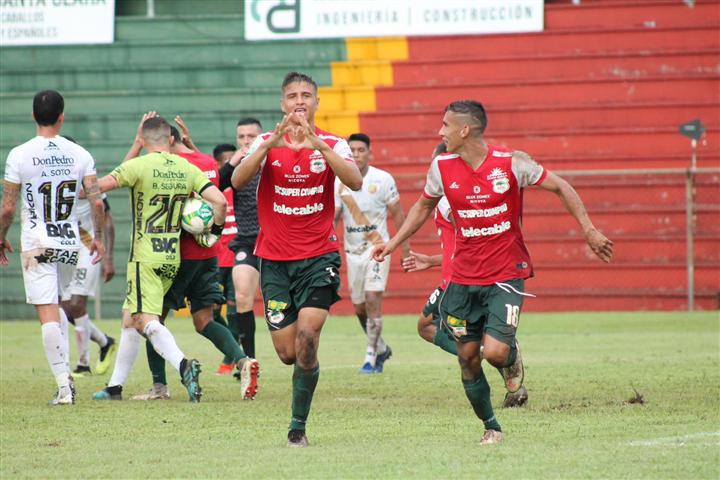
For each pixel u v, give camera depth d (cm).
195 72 7981
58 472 2064
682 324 5856
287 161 2367
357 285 4091
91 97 7869
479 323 2347
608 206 7131
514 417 2714
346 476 1978
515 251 2322
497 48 7894
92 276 4028
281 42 8088
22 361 4519
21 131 7769
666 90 7494
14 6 8044
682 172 6619
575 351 4562
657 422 2602
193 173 3139
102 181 3086
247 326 3809
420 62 7881
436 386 3491
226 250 4256
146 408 2989
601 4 7856
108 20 8100
